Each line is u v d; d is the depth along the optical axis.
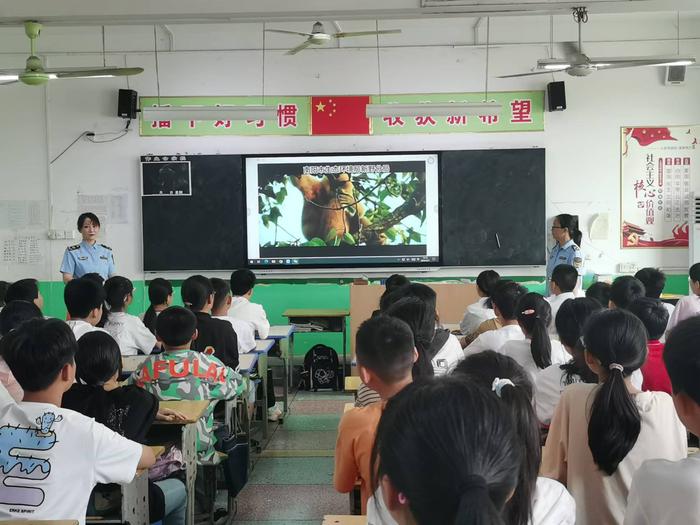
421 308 2.82
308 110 7.57
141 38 7.56
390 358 2.07
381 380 2.10
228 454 3.70
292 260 7.67
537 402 2.60
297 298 7.75
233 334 4.21
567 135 7.56
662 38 7.45
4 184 7.61
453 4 5.07
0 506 2.02
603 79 7.52
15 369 2.07
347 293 7.72
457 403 0.75
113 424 2.56
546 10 5.22
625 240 7.59
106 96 7.59
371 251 7.66
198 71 7.58
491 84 7.53
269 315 7.77
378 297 6.66
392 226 7.63
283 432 5.41
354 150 7.61
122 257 7.66
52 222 7.61
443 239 7.62
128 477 2.13
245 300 5.45
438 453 0.72
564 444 2.02
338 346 7.86
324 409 6.11
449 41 7.50
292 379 7.12
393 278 5.08
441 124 7.58
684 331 1.27
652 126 7.53
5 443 2.04
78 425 2.07
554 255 6.56
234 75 7.57
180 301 7.71
